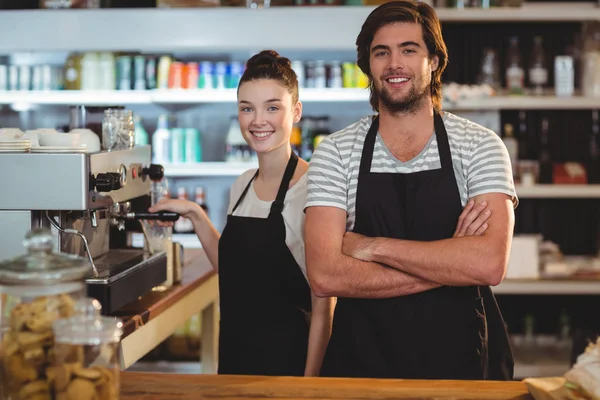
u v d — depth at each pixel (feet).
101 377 4.76
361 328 7.72
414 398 5.88
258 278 8.61
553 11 16.38
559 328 17.88
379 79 7.89
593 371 5.44
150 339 8.60
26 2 16.98
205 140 17.40
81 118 9.37
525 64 17.71
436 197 7.85
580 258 17.38
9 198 7.63
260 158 8.92
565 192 16.43
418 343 7.61
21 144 7.69
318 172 8.07
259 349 8.56
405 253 7.55
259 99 8.68
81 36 15.81
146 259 8.87
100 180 7.75
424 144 7.95
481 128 8.03
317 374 8.38
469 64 17.76
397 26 7.83
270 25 15.75
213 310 11.64
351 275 7.64
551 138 17.67
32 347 4.89
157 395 5.92
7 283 4.88
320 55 16.99
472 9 16.35
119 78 16.31
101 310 7.75
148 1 17.03
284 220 8.57
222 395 5.93
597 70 16.53
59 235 7.97
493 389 6.08
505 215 7.71
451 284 7.55
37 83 16.33
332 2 16.01
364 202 7.95
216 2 15.89
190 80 16.25
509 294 18.04
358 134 8.16
